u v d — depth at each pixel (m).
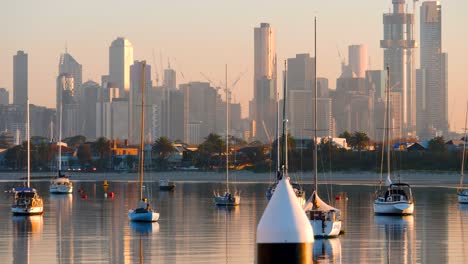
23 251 153.88
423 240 168.75
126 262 139.38
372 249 153.88
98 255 147.88
